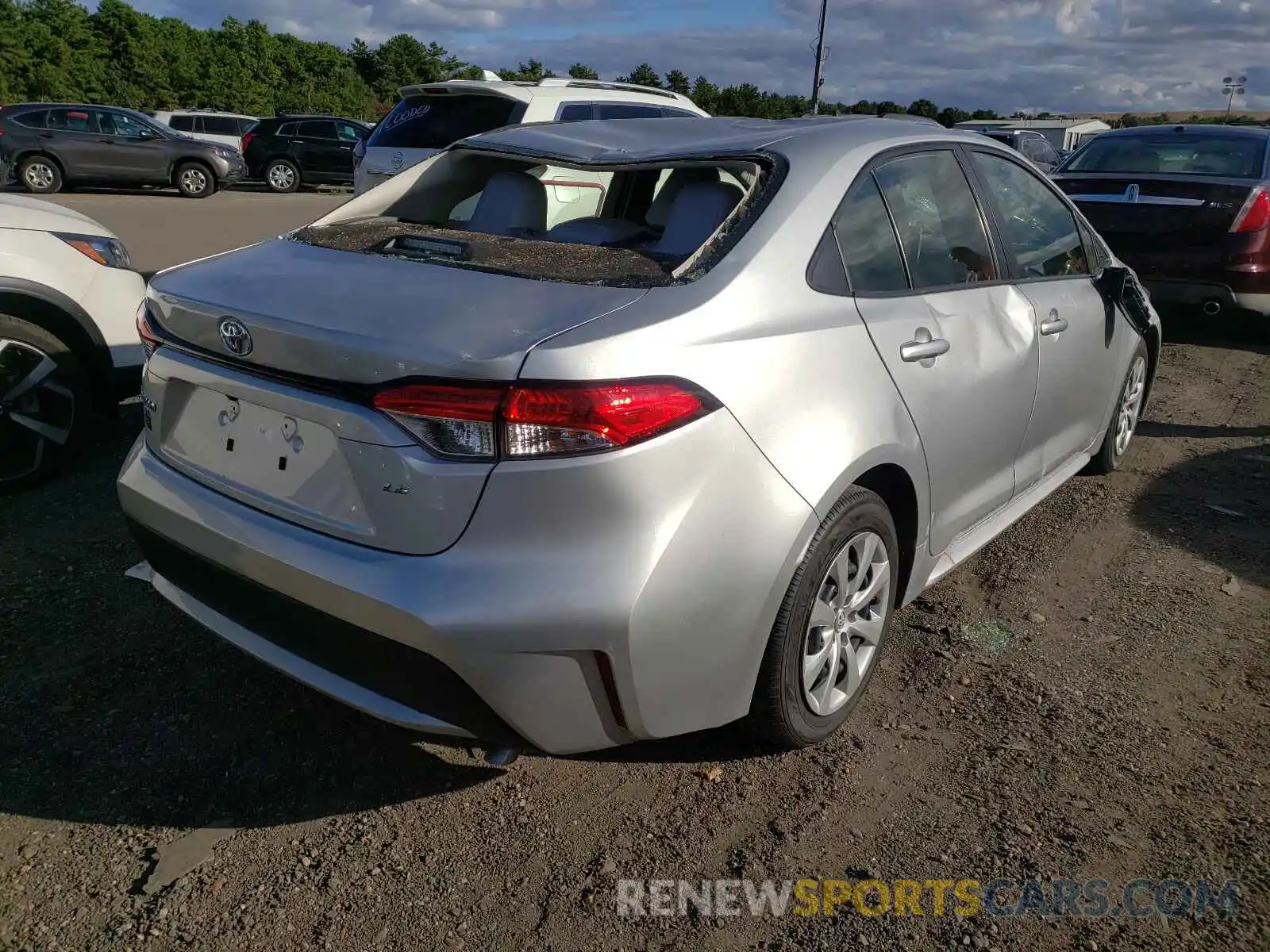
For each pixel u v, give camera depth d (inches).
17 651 124.0
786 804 103.1
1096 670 128.8
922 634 137.3
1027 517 177.5
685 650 89.0
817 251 105.6
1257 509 182.9
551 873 93.4
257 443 94.7
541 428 80.6
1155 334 197.5
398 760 109.0
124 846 94.7
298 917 87.4
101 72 2038.6
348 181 890.7
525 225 132.3
